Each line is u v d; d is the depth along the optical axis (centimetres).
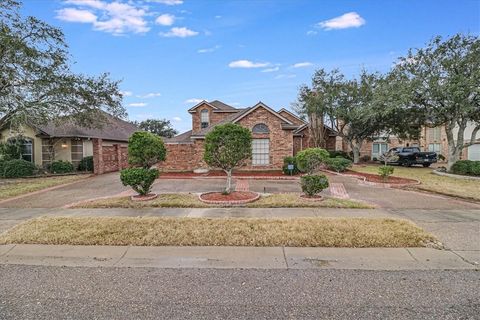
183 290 392
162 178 1580
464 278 422
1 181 1568
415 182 1364
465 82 1580
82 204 926
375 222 674
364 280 418
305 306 348
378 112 1992
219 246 558
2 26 1408
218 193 1045
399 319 319
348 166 1827
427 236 584
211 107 2833
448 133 1884
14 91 1547
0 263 490
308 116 2616
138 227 651
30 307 349
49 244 573
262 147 1888
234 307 347
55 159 2216
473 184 1348
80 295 379
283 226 646
